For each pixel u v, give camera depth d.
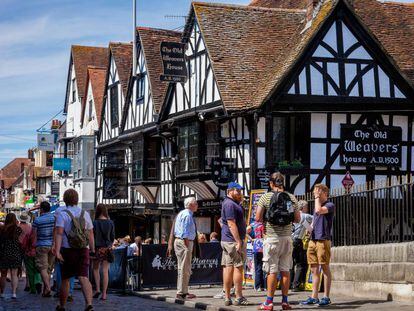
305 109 21.94
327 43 22.22
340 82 22.23
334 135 22.42
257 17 25.42
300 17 25.86
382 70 22.61
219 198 24.17
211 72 23.80
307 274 14.91
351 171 22.48
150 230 32.69
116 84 34.16
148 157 30.16
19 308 12.45
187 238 14.10
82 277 11.14
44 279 14.80
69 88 44.41
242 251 12.34
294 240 14.95
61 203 45.06
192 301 13.41
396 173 22.88
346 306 11.72
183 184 27.34
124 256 16.83
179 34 31.25
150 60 29.77
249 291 15.17
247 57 23.97
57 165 41.84
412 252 12.12
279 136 22.58
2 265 14.61
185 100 25.86
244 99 22.64
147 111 29.61
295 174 22.02
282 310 11.41
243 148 22.67
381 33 25.56
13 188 86.00
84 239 11.13
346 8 22.28
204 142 24.81
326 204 11.96
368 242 13.83
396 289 12.48
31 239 15.01
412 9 27.23
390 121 22.92
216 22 24.81
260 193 16.02
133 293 16.45
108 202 35.62
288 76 21.83
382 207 13.41
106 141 35.44
